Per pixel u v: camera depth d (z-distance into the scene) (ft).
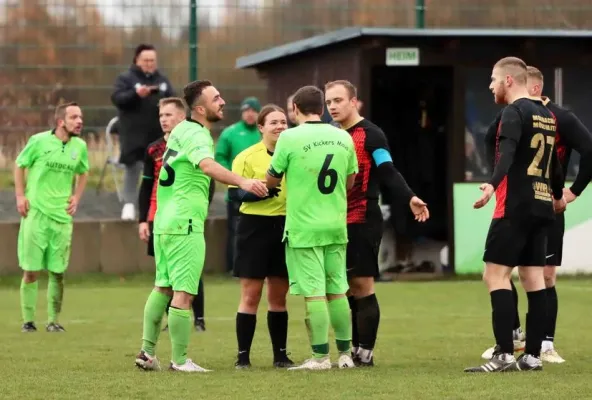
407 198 87.56
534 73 91.86
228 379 82.84
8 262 171.94
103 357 97.96
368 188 89.51
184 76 178.19
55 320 120.47
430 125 182.19
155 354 99.25
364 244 89.45
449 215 174.09
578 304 141.69
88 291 159.94
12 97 174.50
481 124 173.68
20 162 123.03
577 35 172.35
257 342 108.47
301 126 86.89
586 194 175.11
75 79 175.73
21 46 174.70
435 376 83.66
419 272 176.24
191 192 87.61
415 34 168.96
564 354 98.58
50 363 93.81
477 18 182.19
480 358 96.17
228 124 178.70
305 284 86.89
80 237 173.58
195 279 88.02
